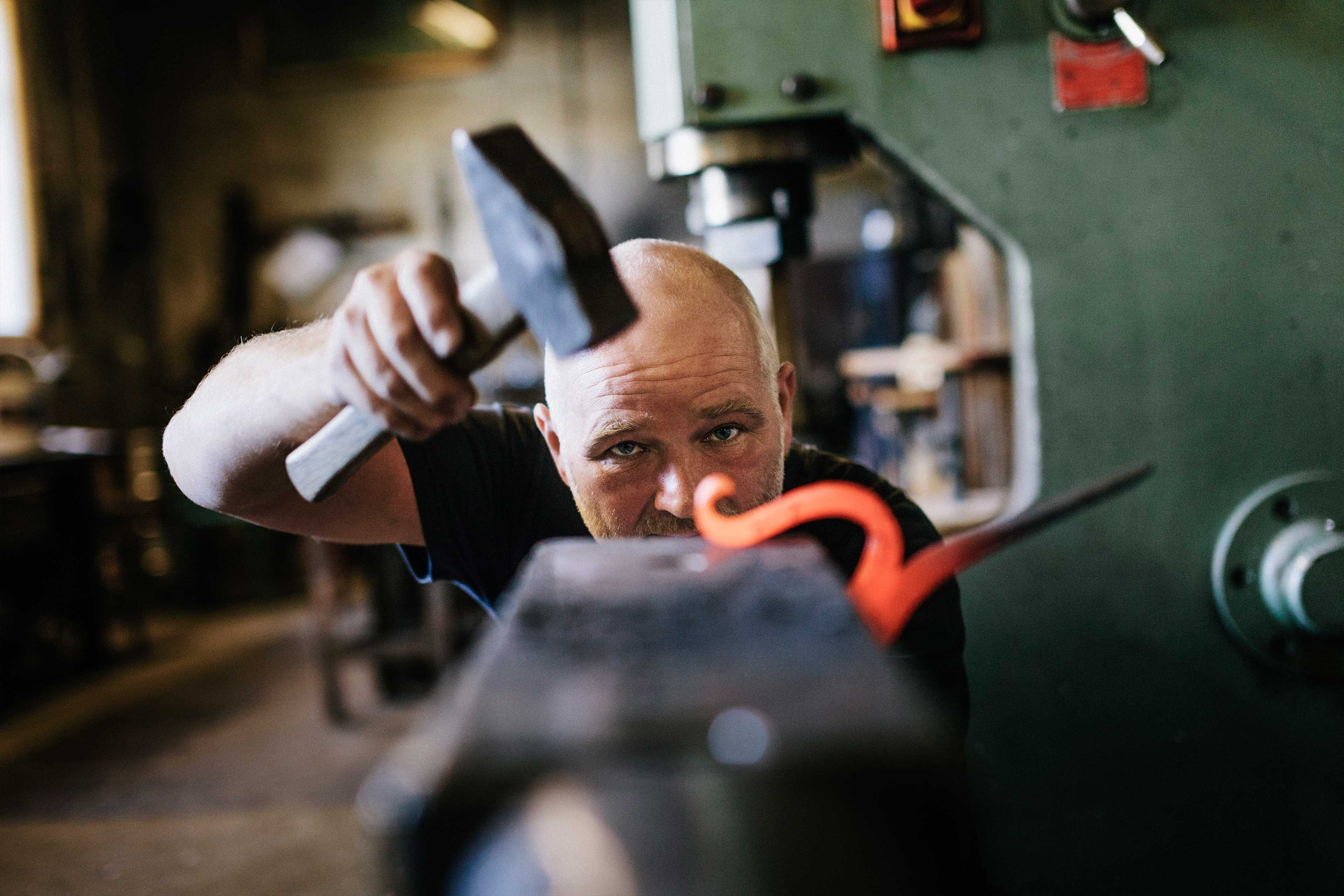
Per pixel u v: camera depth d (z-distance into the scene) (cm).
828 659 27
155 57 536
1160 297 88
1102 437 89
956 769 22
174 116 539
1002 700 92
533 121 532
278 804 259
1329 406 88
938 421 355
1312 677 89
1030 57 87
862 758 21
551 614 32
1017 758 92
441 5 516
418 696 338
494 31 525
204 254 542
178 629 454
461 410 42
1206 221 88
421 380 40
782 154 94
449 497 90
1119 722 91
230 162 541
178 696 354
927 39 86
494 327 38
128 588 412
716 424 72
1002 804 93
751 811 20
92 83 511
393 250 541
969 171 88
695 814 20
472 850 20
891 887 20
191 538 488
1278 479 89
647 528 75
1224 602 89
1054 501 46
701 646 28
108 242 518
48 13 482
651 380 71
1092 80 87
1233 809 92
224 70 535
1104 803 92
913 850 20
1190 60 86
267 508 80
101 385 505
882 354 409
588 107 529
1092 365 89
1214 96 87
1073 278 88
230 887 219
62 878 226
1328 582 85
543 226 31
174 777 280
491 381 450
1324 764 91
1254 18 86
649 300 71
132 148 538
